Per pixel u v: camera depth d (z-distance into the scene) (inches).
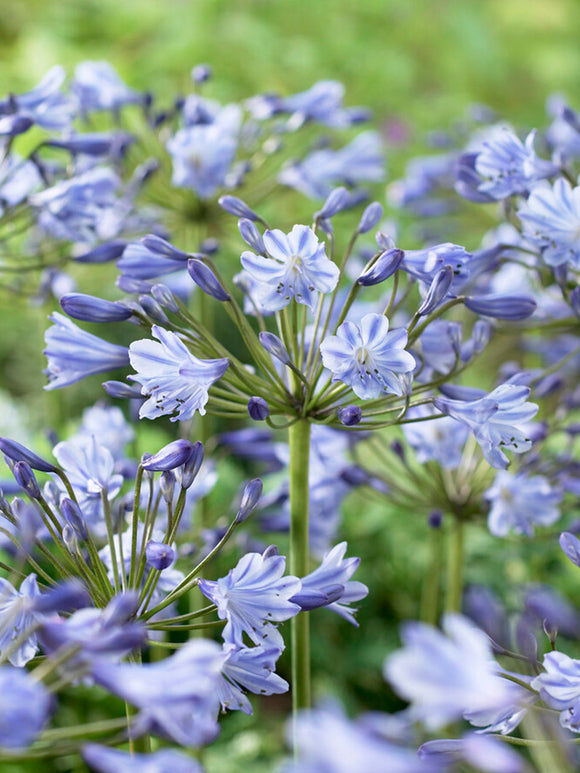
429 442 34.4
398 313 36.2
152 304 29.9
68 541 28.1
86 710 37.4
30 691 23.1
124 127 46.8
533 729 27.2
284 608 27.7
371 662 40.7
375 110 76.2
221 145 38.0
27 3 81.0
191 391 29.1
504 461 29.4
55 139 36.1
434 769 22.0
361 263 40.5
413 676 22.5
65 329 30.5
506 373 35.2
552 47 89.0
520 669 29.4
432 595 37.6
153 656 36.0
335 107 40.7
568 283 33.5
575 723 27.0
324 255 28.9
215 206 40.3
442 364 31.1
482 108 47.1
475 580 40.0
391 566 42.4
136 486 28.1
